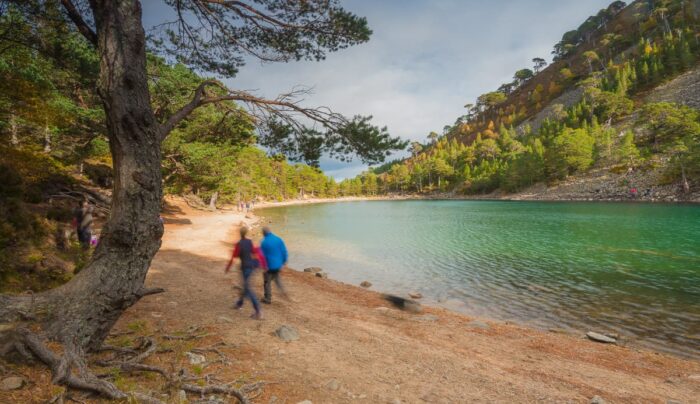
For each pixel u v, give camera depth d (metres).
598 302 11.14
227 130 7.94
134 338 5.08
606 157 88.88
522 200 85.00
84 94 15.58
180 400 3.32
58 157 18.84
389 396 4.27
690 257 17.38
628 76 123.38
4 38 6.20
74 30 5.96
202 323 6.40
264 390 4.04
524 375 5.43
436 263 17.55
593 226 29.91
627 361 6.64
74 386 3.00
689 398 4.98
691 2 151.50
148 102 3.92
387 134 6.30
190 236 22.30
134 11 3.86
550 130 124.50
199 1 5.22
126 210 3.73
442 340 7.10
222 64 6.48
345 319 8.01
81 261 8.04
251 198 87.25
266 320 7.00
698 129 72.69
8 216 7.63
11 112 8.82
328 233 30.58
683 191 57.56
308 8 5.75
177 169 28.89
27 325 3.31
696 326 9.07
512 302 11.34
